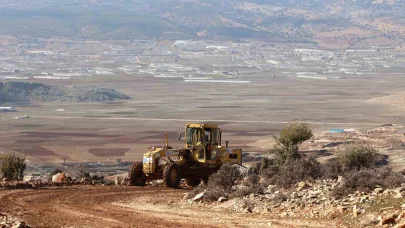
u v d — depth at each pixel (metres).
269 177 51.81
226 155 65.75
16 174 73.06
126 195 53.53
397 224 31.20
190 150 64.44
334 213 35.28
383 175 40.41
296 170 47.19
